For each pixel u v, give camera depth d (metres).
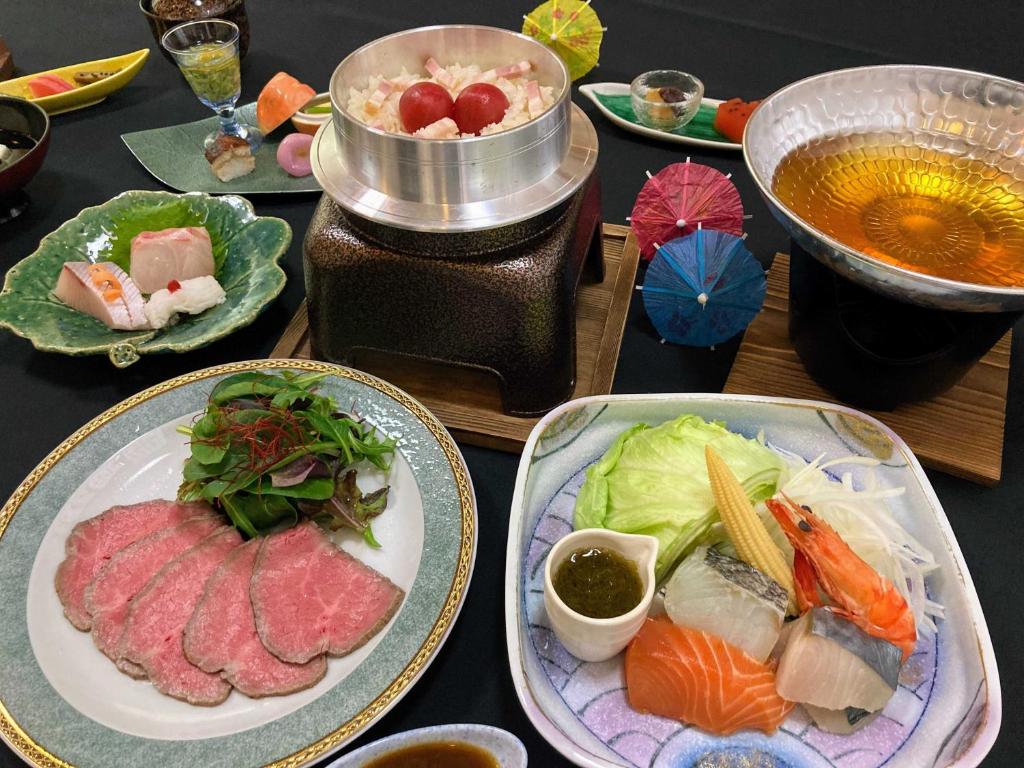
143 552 0.46
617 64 0.90
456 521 0.46
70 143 0.82
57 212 0.74
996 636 0.45
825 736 0.40
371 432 0.50
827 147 0.55
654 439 0.48
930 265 0.47
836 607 0.41
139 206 0.67
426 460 0.49
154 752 0.38
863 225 0.50
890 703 0.41
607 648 0.40
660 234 0.62
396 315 0.52
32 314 0.58
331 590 0.44
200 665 0.41
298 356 0.60
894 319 0.50
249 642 0.43
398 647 0.41
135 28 1.00
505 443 0.54
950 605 0.43
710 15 0.98
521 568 0.44
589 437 0.51
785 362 0.58
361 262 0.50
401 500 0.49
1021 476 0.52
